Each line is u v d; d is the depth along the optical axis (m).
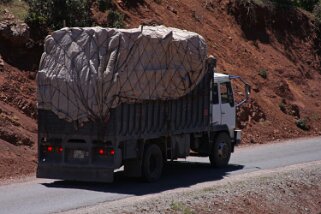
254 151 31.25
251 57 44.25
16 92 27.53
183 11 42.91
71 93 20.14
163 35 21.16
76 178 20.23
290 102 42.88
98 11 35.47
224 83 24.77
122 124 20.00
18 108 27.06
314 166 25.69
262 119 37.97
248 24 47.31
